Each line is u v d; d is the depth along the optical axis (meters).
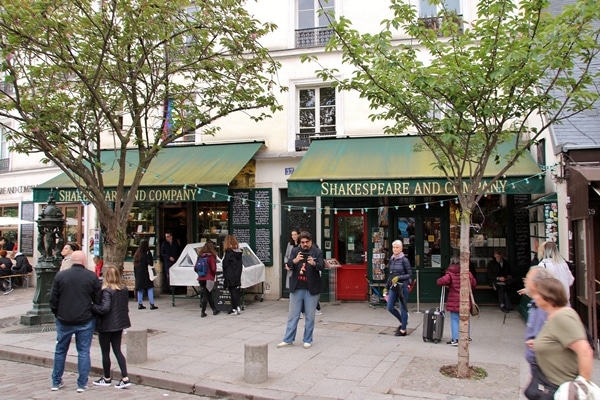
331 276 12.16
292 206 12.27
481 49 6.15
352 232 12.33
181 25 9.84
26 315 10.06
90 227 15.20
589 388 3.19
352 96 12.47
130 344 7.10
